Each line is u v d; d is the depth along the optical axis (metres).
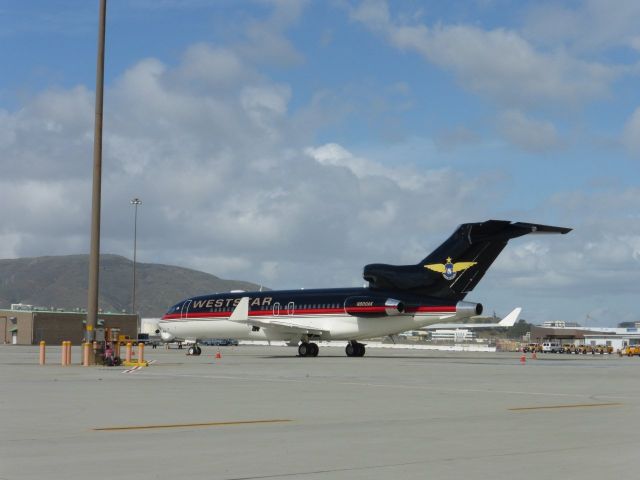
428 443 12.41
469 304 48.91
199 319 60.06
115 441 12.59
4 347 92.94
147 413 16.55
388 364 41.03
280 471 10.12
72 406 17.95
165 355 59.22
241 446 12.10
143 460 10.89
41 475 9.83
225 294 60.12
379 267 52.19
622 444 12.28
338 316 53.69
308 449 11.83
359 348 55.59
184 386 24.25
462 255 49.53
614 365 42.31
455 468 10.31
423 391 22.52
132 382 26.05
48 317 114.38
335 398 20.19
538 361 49.84
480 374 31.53
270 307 56.56
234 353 64.75
